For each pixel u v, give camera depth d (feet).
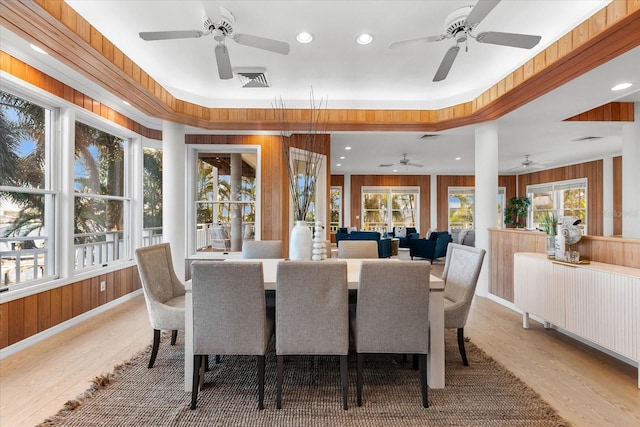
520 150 22.26
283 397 6.44
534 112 12.25
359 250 10.88
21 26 6.89
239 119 13.25
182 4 7.66
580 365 7.74
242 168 16.58
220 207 16.67
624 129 13.69
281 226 15.97
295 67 10.89
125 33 8.87
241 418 5.78
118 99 11.78
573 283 8.18
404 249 31.42
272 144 15.99
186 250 16.14
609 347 7.13
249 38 7.59
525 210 31.81
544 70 8.93
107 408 6.04
